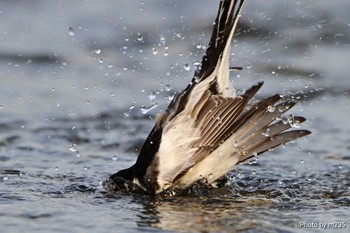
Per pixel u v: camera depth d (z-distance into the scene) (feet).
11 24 60.49
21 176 33.12
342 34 56.34
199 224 26.78
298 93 46.73
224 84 32.04
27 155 36.58
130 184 31.30
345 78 49.14
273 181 33.12
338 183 32.91
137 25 59.88
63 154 36.96
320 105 44.86
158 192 31.01
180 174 30.94
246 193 31.40
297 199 30.55
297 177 33.68
